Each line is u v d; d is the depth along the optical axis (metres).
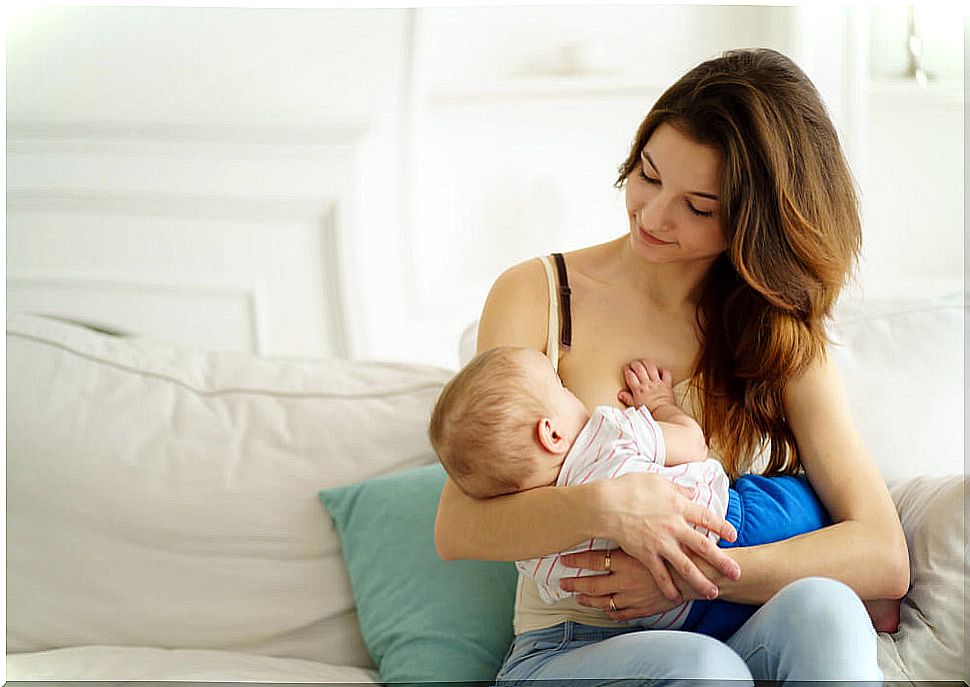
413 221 2.34
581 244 2.67
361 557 1.49
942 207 2.52
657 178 1.27
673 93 1.29
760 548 1.21
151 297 2.19
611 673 1.09
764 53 1.32
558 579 1.21
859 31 2.48
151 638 1.52
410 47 2.29
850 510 1.28
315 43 2.22
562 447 1.22
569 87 2.56
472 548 1.21
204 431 1.59
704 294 1.39
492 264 2.59
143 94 2.16
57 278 2.15
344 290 2.23
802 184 1.27
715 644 1.06
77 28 2.12
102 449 1.56
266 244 2.21
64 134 2.14
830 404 1.34
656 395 1.32
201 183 2.19
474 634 1.40
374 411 1.62
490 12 2.56
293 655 1.50
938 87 2.49
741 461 1.37
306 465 1.57
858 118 2.49
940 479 1.39
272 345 2.22
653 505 1.16
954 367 1.55
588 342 1.36
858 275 2.04
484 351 1.29
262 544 1.53
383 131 2.28
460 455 1.22
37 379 1.61
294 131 2.21
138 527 1.53
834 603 1.06
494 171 2.58
